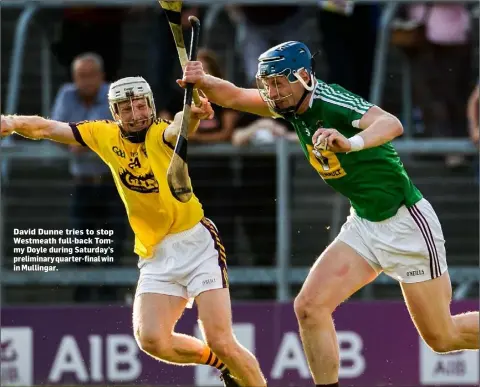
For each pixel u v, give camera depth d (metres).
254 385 20.19
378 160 19.33
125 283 27.98
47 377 27.27
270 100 19.23
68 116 28.69
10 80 30.58
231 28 32.38
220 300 19.95
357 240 19.95
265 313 27.30
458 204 30.09
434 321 20.06
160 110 29.19
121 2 28.91
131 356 27.36
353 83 29.80
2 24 34.22
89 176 28.23
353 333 27.44
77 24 30.12
